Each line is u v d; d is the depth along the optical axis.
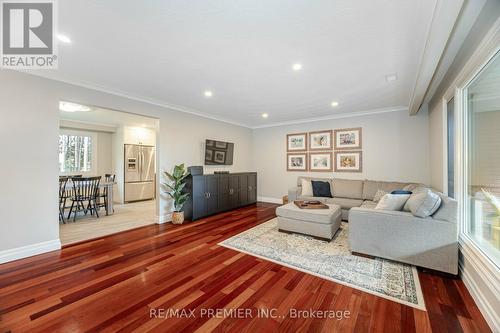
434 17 1.55
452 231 2.09
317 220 3.15
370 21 1.75
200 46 2.14
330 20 1.74
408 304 1.72
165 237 3.29
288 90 3.41
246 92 3.51
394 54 2.27
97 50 2.21
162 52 2.26
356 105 4.26
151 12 1.65
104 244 3.00
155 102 4.04
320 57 2.36
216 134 5.44
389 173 4.54
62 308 1.67
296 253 2.69
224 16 1.70
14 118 2.54
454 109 2.47
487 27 1.58
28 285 1.99
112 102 3.45
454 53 2.23
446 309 1.65
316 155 5.46
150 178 7.09
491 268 1.56
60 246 2.88
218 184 4.88
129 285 1.99
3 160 2.47
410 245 2.29
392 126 4.50
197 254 2.67
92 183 4.66
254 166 6.62
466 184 2.32
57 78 2.85
